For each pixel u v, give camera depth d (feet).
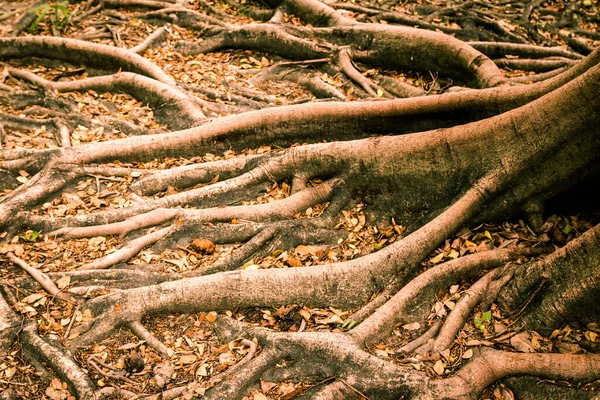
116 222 8.23
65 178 8.71
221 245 8.18
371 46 11.46
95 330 7.14
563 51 12.00
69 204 8.52
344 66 11.16
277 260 7.93
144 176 8.91
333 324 7.36
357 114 9.05
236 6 13.10
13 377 6.78
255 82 11.19
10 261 7.82
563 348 6.98
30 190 8.46
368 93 10.75
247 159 8.96
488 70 10.38
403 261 7.68
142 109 10.27
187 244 8.17
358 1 13.35
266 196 8.73
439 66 11.04
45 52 11.41
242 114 9.32
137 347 7.10
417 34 11.12
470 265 7.62
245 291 7.41
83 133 9.75
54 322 7.22
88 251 7.98
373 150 8.48
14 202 8.27
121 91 10.61
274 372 6.87
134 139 9.16
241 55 11.90
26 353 6.95
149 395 6.67
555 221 7.98
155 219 8.26
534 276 7.24
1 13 12.67
